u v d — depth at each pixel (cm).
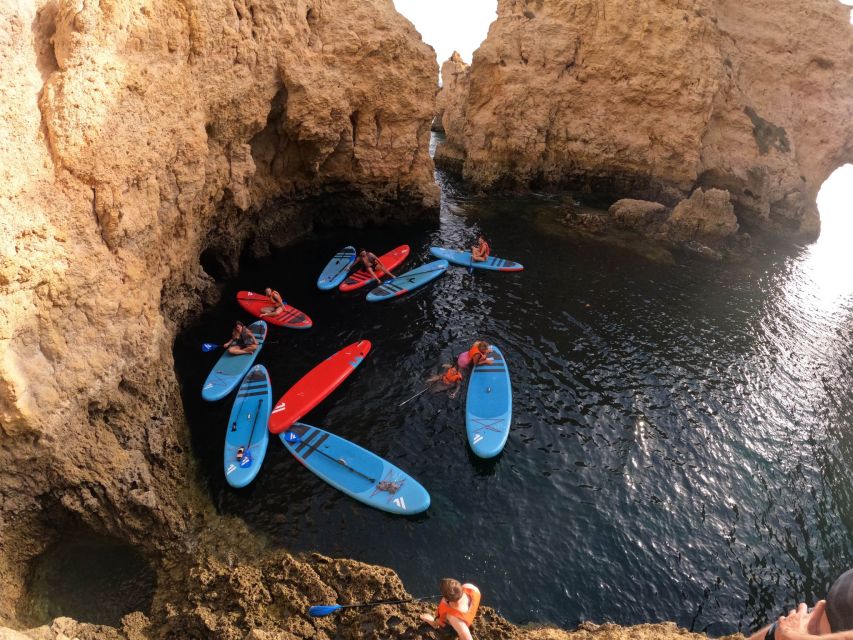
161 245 1157
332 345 1482
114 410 922
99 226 911
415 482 1055
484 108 2758
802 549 1007
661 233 2264
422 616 764
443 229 2277
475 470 1114
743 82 2642
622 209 2353
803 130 2661
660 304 1795
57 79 845
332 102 1772
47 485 800
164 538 901
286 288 1747
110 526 864
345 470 1077
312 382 1312
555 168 2773
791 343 1652
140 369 985
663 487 1110
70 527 844
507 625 809
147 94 1028
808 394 1430
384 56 1920
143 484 905
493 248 2123
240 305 1619
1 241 707
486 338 1545
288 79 1628
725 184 2644
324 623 775
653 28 2473
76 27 878
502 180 2742
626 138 2667
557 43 2600
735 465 1178
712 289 1928
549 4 2627
